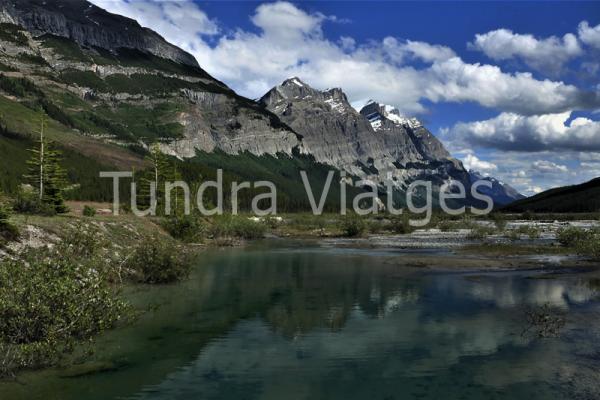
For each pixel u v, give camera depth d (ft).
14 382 42.06
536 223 392.68
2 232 85.35
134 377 43.80
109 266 96.53
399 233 303.27
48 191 209.67
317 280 103.09
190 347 53.52
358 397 38.93
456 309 72.59
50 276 53.16
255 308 74.33
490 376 43.47
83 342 54.49
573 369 44.86
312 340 56.44
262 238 275.59
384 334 58.70
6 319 48.14
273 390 40.83
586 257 143.13
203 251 178.50
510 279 102.06
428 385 41.57
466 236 258.78
